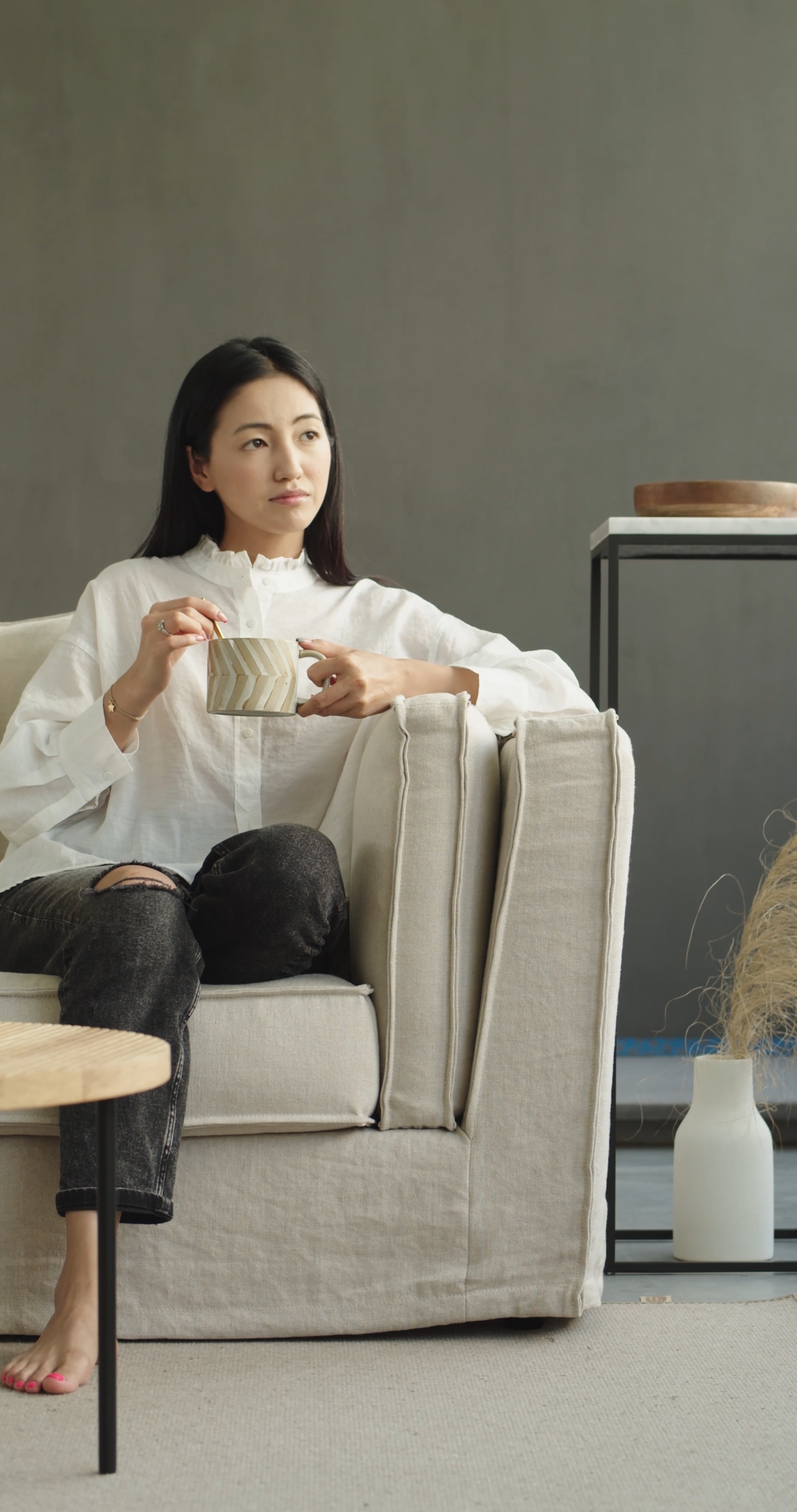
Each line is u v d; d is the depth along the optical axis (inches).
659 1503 42.1
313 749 69.8
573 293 140.2
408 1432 47.4
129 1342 56.4
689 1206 71.2
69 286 140.8
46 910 59.9
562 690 69.1
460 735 58.4
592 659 82.6
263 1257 56.7
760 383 139.9
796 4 140.6
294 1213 56.8
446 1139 57.7
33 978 58.6
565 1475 44.1
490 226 140.4
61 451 140.6
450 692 65.4
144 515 140.3
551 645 139.3
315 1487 43.0
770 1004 72.4
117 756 63.9
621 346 139.9
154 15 141.0
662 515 76.6
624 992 135.6
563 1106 58.0
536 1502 42.1
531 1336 57.9
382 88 140.9
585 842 58.4
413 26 140.9
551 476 139.8
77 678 69.7
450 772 58.4
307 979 59.0
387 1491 42.8
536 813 58.1
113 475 140.6
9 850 66.6
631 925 136.3
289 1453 45.6
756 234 140.0
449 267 140.4
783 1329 58.9
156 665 62.4
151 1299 56.6
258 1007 56.6
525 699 67.2
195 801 68.3
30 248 140.6
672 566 138.3
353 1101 56.3
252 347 70.8
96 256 140.8
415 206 140.6
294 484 69.8
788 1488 43.1
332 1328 56.7
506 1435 47.3
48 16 140.9
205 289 140.7
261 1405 49.8
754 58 140.5
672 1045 135.0
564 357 139.9
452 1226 57.2
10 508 140.3
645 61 140.4
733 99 140.4
